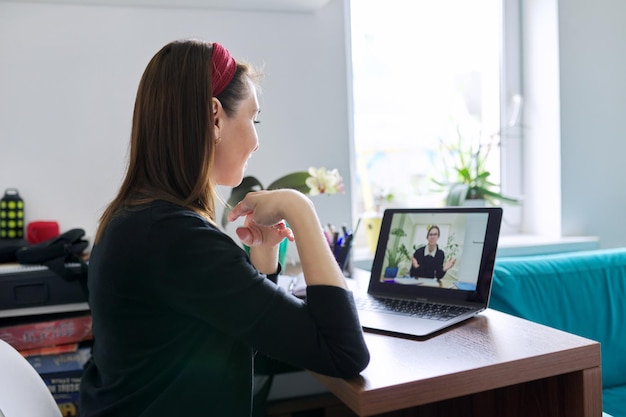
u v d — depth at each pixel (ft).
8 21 5.37
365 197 7.04
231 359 2.42
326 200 6.27
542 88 7.42
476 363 2.65
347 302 2.42
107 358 2.37
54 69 5.49
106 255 2.32
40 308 4.58
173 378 2.33
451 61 7.41
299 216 2.58
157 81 2.54
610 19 7.41
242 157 2.79
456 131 7.44
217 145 2.70
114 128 5.65
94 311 2.41
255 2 5.74
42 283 4.56
